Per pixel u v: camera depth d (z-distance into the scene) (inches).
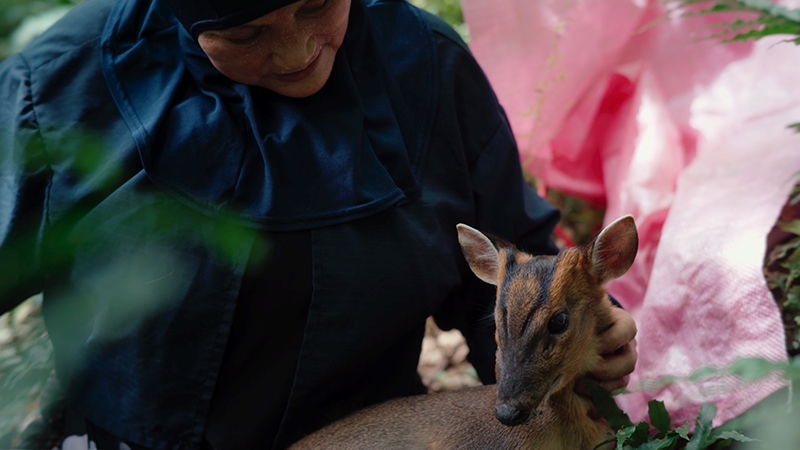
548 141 166.9
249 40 98.5
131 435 113.6
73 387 116.7
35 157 108.0
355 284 109.3
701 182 135.6
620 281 147.0
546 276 102.5
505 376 99.1
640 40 159.3
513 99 165.8
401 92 117.7
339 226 108.3
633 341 114.9
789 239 128.4
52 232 108.3
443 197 118.1
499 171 125.3
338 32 103.6
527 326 100.0
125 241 108.0
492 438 108.9
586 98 162.7
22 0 176.6
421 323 124.6
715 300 119.8
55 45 114.0
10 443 119.7
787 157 128.2
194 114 109.3
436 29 122.9
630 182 150.3
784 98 138.4
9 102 112.0
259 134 106.6
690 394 118.6
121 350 111.2
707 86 151.9
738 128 140.8
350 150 108.8
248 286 108.7
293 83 106.5
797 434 88.8
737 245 121.6
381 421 114.6
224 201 106.4
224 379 114.1
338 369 111.9
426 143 117.5
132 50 112.3
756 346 114.3
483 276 114.0
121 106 110.6
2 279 108.3
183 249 107.2
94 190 106.7
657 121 152.7
